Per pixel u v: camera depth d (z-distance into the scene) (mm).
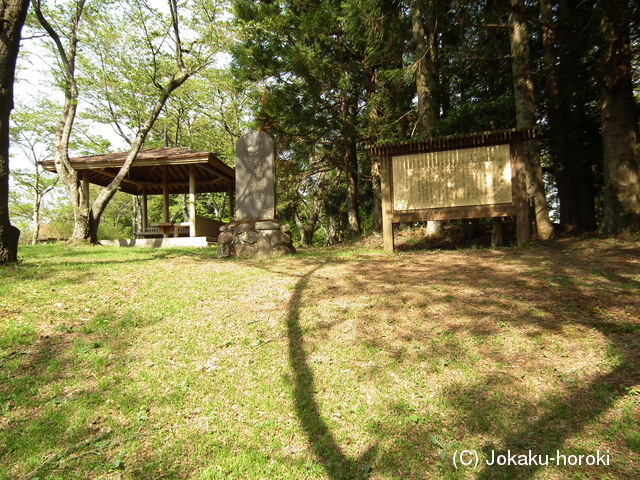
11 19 6309
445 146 8336
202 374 3682
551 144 10898
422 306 4863
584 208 11227
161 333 4387
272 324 4605
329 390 3422
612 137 8227
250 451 2771
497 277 5785
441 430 2910
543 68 9930
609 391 3127
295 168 14984
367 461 2676
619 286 5000
